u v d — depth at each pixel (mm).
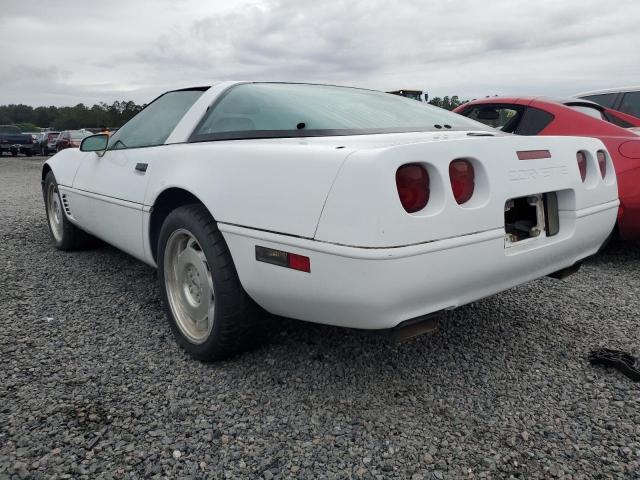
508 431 2045
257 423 2076
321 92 3020
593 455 1904
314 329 2928
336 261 1878
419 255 1857
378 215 1790
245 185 2221
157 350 2703
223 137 2668
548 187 2352
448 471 1817
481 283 2139
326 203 1903
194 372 2475
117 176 3314
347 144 2123
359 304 1887
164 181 2725
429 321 2055
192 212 2498
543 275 2529
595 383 2412
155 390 2303
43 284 3732
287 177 2061
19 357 2590
